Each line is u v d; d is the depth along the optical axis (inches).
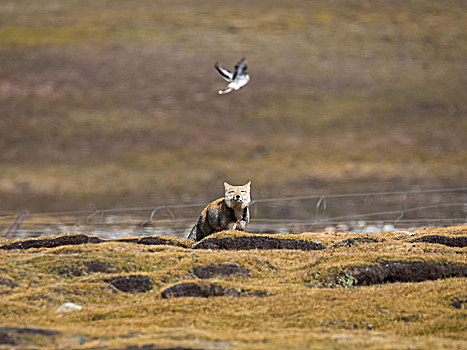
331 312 1753.2
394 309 1774.1
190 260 2119.8
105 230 4544.8
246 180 6924.2
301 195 6437.0
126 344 1480.1
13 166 7091.5
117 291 1927.9
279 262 2178.9
